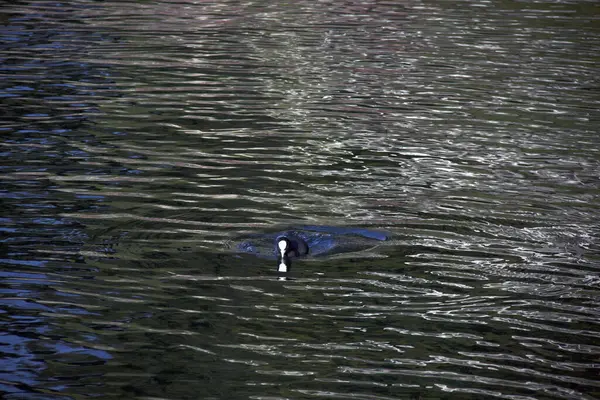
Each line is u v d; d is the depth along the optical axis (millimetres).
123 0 37562
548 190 15375
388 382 8898
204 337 9750
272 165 16406
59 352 9367
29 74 23172
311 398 8547
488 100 22000
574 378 9070
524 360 9422
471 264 12023
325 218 13648
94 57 25672
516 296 11016
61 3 36188
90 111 19844
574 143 18438
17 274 11281
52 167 15812
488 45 29250
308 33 30922
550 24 33656
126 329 9898
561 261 12203
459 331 10031
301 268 11711
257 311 10406
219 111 20266
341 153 17312
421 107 21188
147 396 8523
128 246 12312
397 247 12578
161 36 29625
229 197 14500
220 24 32500
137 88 22172
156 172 15750
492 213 14125
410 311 10539
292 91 22422
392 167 16484
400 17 34875
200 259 11906
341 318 10281
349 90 22688
